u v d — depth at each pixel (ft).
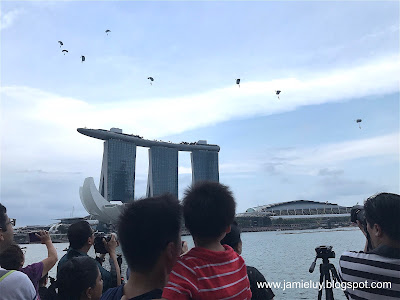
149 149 653.30
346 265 9.33
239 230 11.68
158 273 6.55
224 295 6.79
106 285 14.53
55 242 322.96
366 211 9.26
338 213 654.53
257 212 643.04
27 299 10.27
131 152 613.93
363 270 8.73
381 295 8.30
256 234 483.51
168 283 6.60
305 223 609.01
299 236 361.10
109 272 14.90
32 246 236.84
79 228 15.39
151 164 642.63
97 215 330.95
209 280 6.84
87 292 11.43
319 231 504.43
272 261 107.65
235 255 7.91
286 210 653.30
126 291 6.60
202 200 7.58
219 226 7.55
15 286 10.07
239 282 7.29
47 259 14.42
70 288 11.25
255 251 159.63
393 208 8.64
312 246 183.93
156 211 6.57
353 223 10.98
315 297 47.70
